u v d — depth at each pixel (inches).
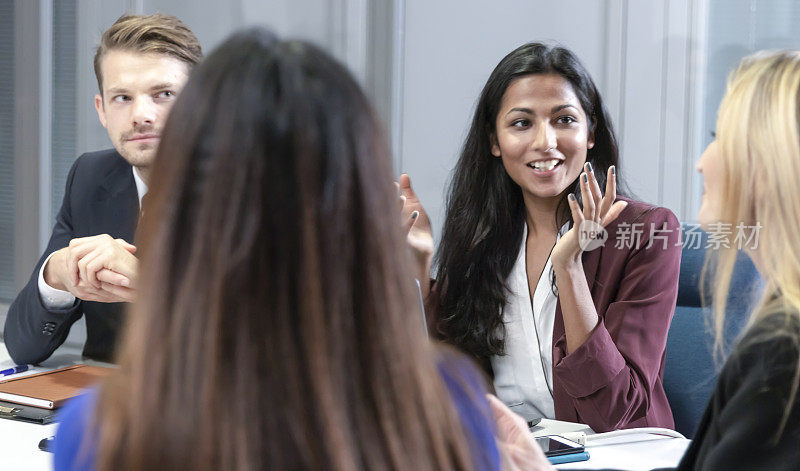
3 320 127.1
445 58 108.9
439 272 72.2
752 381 31.5
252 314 18.1
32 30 124.6
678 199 101.7
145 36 68.7
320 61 19.7
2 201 130.0
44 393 58.3
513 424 26.6
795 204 33.9
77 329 121.2
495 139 68.8
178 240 18.4
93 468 18.2
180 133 18.8
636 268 64.8
